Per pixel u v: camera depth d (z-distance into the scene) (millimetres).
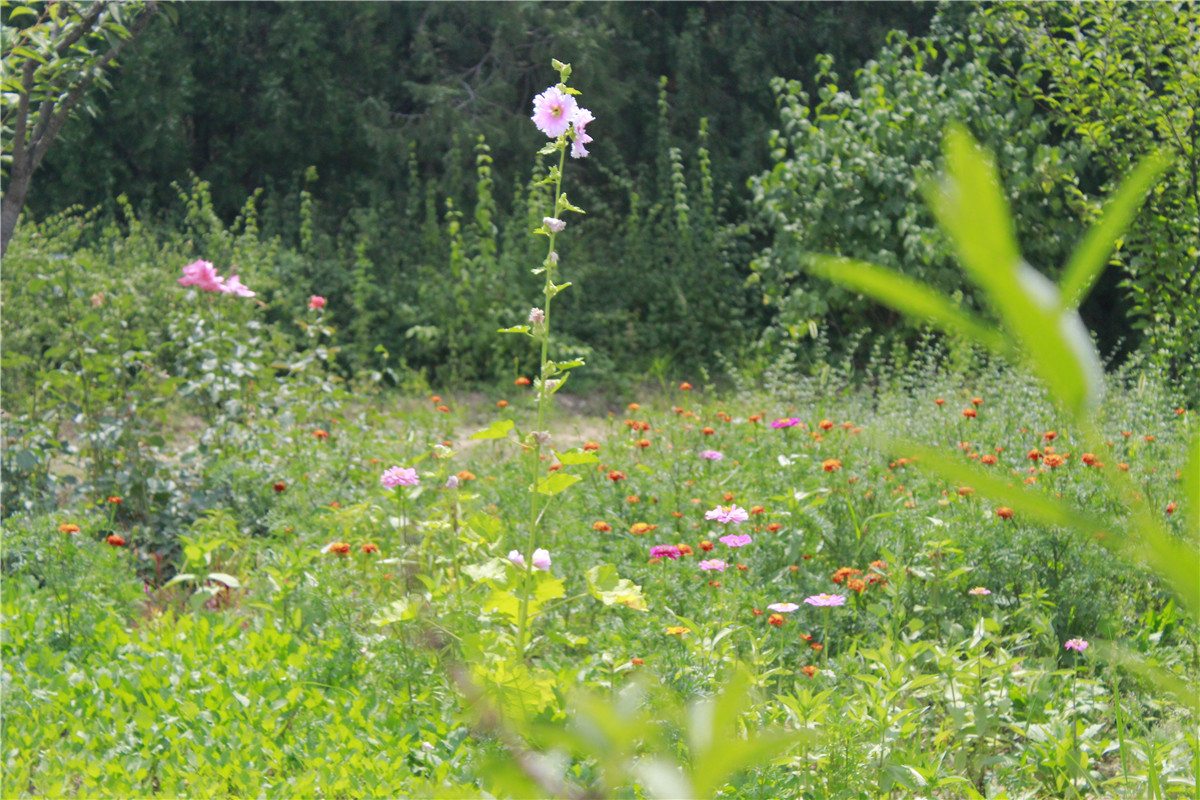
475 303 10320
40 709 3105
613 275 11656
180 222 12047
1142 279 7047
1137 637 3422
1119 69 7109
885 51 9883
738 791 2465
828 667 3221
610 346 11055
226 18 12242
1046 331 239
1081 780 2795
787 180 9742
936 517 4105
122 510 5117
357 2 12453
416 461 4082
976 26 8617
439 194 12984
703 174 11859
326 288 10891
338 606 3582
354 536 4211
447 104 12164
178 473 5324
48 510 4918
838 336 10211
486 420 8906
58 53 4859
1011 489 289
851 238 9461
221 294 5996
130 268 9312
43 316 6434
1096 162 9102
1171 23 6809
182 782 2787
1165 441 5000
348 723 3068
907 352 8742
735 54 13211
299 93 12602
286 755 2916
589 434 8281
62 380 5129
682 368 11078
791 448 5383
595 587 3148
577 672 3207
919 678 2820
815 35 13094
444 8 13031
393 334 10766
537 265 11117
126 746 2941
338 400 6293
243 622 3885
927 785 2631
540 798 415
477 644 2910
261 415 5809
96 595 3775
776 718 2682
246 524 4949
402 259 11875
